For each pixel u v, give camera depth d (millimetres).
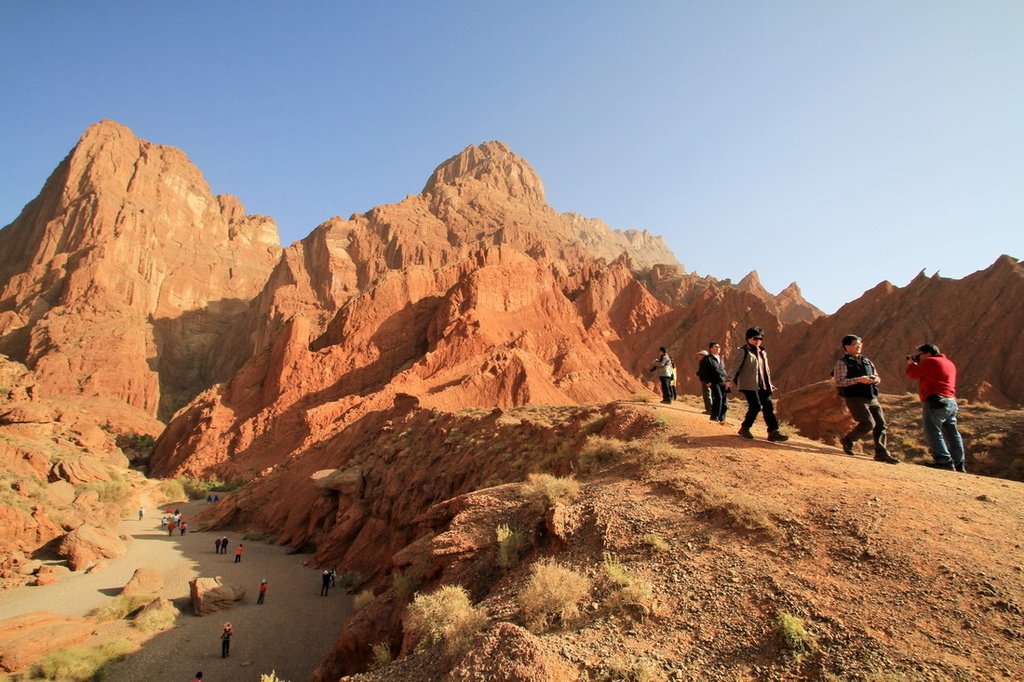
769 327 102375
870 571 6789
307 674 21172
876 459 11102
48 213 164875
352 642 12211
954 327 71250
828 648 5781
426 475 33250
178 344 152875
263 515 49719
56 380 104875
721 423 13672
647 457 11555
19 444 48594
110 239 148375
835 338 86875
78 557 34438
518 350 74312
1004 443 18953
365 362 84312
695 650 6195
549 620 7355
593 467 12672
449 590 8867
